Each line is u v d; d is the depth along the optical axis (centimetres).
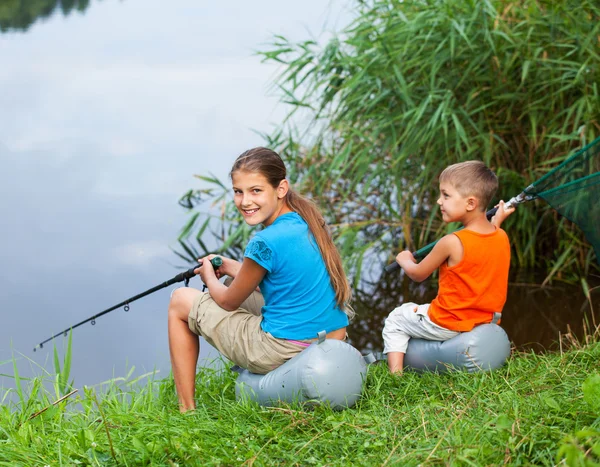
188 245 588
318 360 273
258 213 285
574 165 331
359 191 591
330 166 550
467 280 313
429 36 505
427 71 526
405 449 233
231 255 577
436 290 520
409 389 299
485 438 229
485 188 313
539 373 298
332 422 255
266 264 278
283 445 245
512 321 450
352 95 551
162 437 251
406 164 541
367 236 572
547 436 226
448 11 491
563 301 473
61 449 246
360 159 534
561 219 505
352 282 526
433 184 541
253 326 290
